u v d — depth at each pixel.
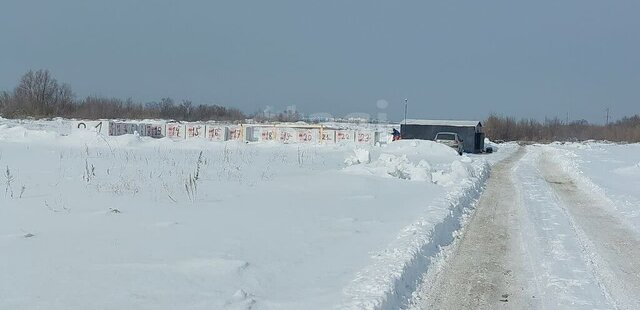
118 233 8.89
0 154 22.97
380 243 9.09
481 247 10.12
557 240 10.77
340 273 7.29
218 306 5.88
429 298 7.14
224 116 95.31
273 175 18.45
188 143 34.81
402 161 21.52
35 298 5.80
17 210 10.46
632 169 29.08
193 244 8.41
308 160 25.52
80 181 14.70
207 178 16.70
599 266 8.83
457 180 20.27
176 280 6.67
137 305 5.77
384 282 6.82
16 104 80.56
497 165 34.09
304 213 11.65
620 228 12.30
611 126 107.56
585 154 48.28
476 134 53.91
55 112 82.38
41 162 20.00
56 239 8.31
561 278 8.08
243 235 9.23
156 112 92.19
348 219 11.16
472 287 7.65
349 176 18.67
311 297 6.32
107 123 39.97
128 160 21.69
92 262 7.19
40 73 82.25
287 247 8.57
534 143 85.38
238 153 28.62
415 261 8.21
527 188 20.66
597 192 18.98
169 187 14.16
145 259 7.45
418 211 12.69
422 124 55.16
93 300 5.84
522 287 7.67
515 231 11.73
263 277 7.00
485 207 15.34
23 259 7.16
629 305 6.97
